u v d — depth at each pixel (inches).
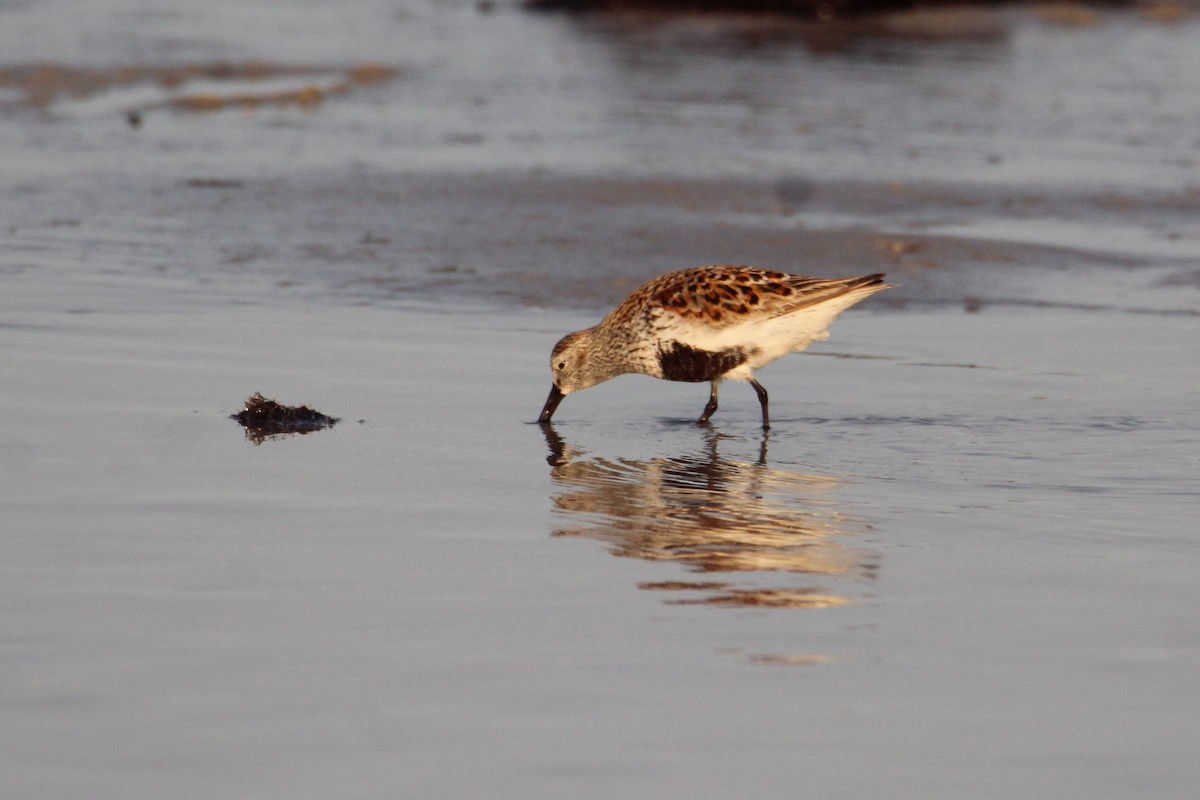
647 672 304.8
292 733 275.4
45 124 1040.8
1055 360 616.4
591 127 1078.4
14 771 260.5
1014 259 785.6
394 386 560.4
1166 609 344.8
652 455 495.2
